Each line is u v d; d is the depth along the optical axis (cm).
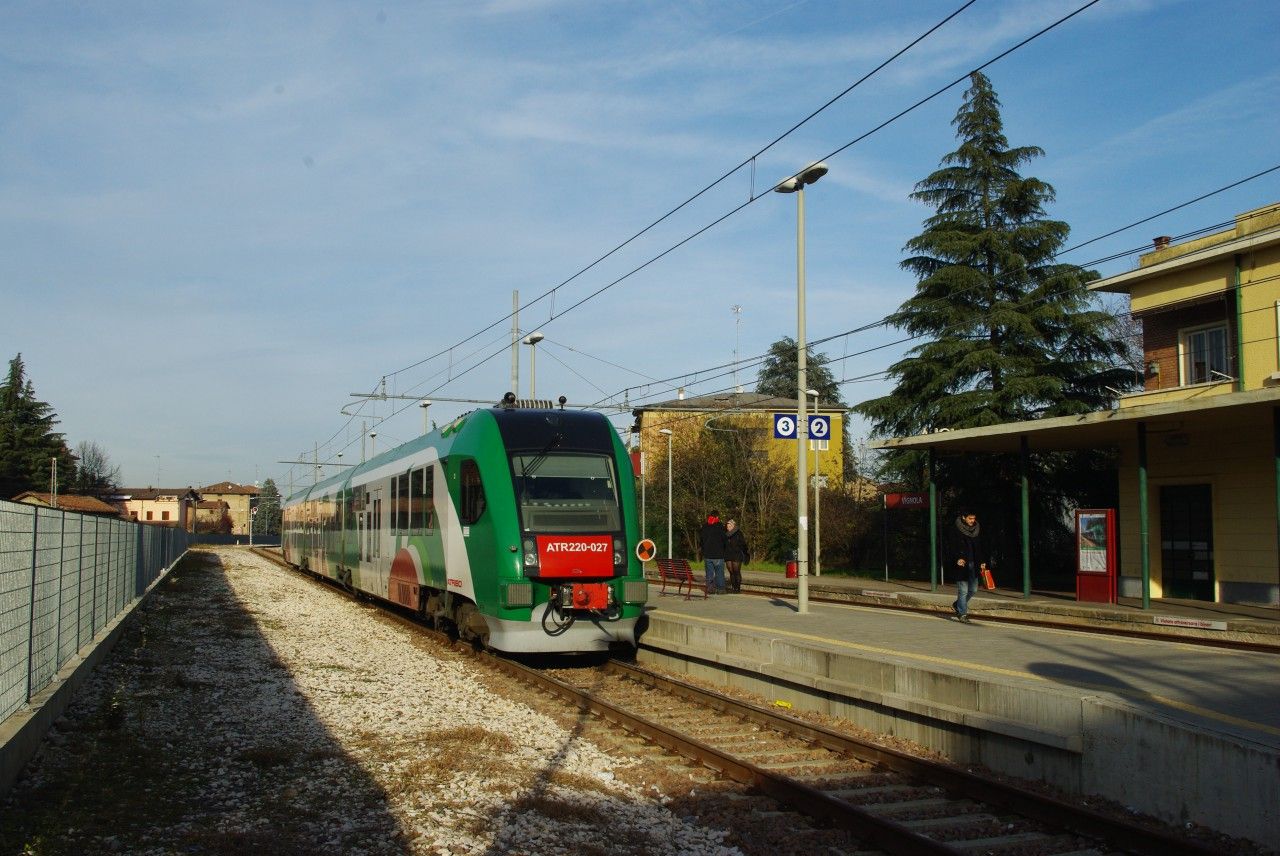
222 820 723
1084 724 812
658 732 1001
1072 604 2008
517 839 691
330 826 713
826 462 5028
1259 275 2112
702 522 4716
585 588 1445
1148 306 2370
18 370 7594
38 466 7362
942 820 748
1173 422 2023
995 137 3384
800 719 1082
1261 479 2069
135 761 886
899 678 1034
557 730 1067
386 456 2397
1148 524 2127
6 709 836
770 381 7244
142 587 2575
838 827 729
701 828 736
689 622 1505
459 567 1595
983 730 907
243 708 1146
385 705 1182
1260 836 667
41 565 1005
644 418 5478
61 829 685
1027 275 3350
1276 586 2027
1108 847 686
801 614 1744
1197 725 733
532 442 1530
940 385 3328
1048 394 3155
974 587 1644
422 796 786
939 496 3459
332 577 3152
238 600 2719
